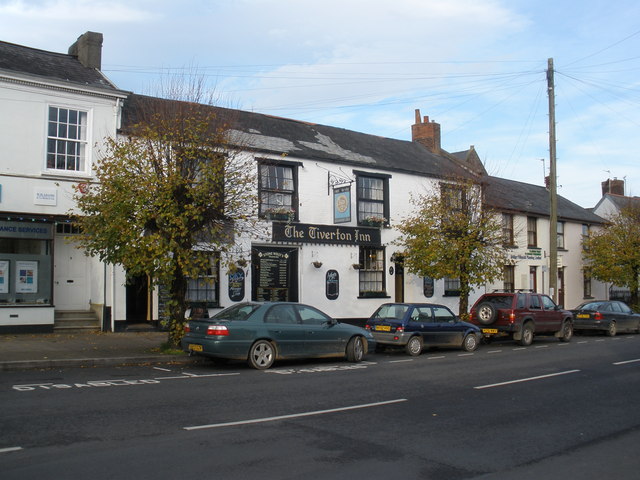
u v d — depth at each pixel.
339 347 13.78
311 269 20.89
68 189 16.53
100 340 15.42
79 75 17.70
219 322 12.17
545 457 6.39
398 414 8.24
